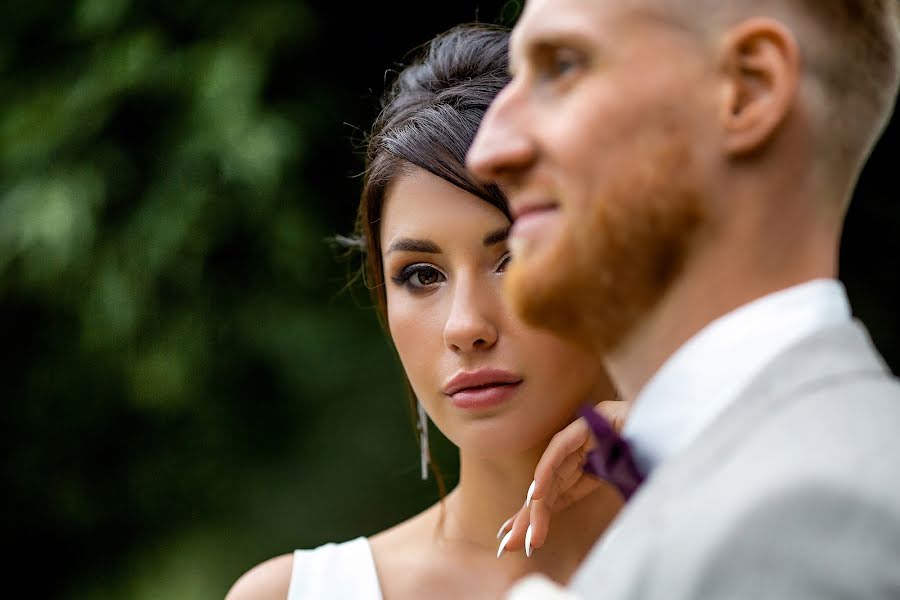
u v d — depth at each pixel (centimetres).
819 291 130
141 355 598
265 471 634
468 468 244
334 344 624
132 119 586
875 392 123
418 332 221
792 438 117
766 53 125
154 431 661
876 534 109
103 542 680
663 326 131
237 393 633
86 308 593
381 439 619
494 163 133
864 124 134
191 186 571
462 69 237
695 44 126
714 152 126
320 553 261
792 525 110
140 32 590
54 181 586
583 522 236
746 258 127
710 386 128
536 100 132
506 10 346
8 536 689
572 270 129
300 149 575
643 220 126
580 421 214
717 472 119
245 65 561
